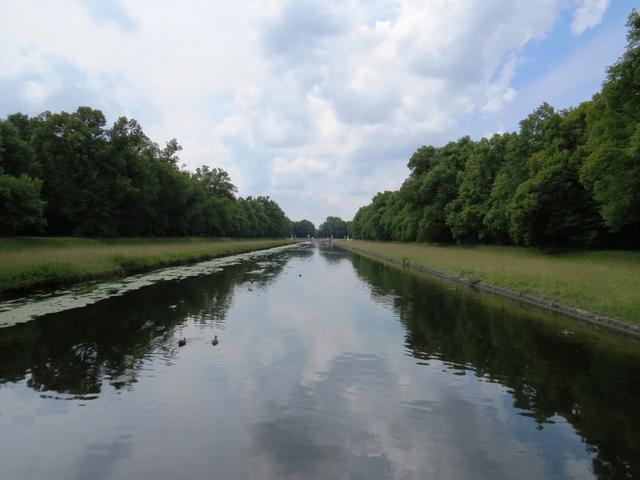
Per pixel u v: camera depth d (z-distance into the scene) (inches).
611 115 935.0
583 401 319.9
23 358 419.8
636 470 229.1
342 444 257.1
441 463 236.1
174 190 2556.6
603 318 558.6
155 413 299.9
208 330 538.0
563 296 677.3
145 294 812.6
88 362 409.1
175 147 2817.4
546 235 1412.4
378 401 321.1
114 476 223.5
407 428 278.1
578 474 225.5
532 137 1552.7
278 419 290.8
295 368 395.9
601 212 1027.3
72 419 290.4
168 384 354.3
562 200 1310.3
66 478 222.1
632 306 546.3
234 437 265.6
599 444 257.1
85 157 1900.8
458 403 317.4
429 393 337.1
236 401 320.5
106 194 1908.2
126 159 2047.2
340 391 340.8
